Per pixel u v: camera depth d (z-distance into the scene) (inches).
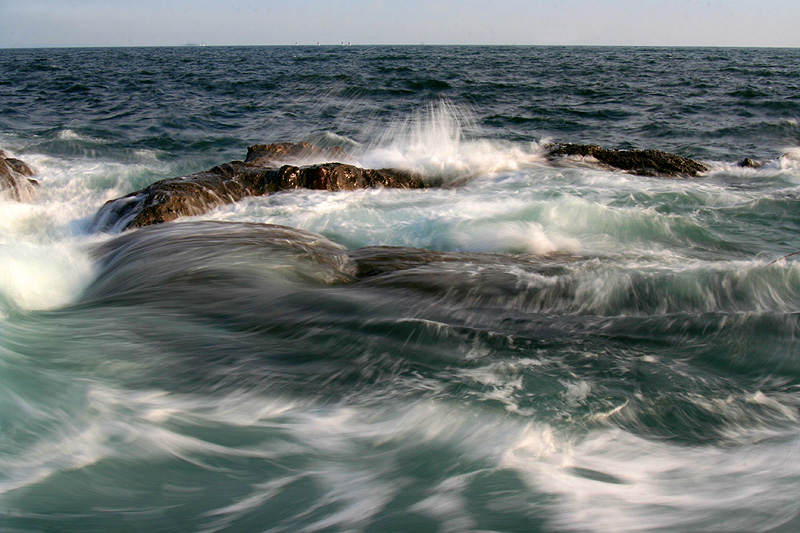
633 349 163.2
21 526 95.7
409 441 121.4
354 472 112.0
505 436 122.0
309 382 144.6
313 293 197.5
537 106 951.6
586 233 284.4
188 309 186.1
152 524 98.4
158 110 900.6
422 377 147.1
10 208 347.9
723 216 326.6
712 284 199.5
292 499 104.7
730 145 619.5
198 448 118.6
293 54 4065.0
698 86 1262.3
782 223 314.0
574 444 120.1
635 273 205.3
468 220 293.0
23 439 116.6
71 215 358.0
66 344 159.2
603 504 100.6
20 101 1001.5
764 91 1108.5
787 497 101.0
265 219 313.9
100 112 874.8
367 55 3558.1
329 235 292.2
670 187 392.5
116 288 211.5
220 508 102.6
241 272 214.7
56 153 554.9
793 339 163.9
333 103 1016.9
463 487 106.1
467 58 3041.3
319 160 441.1
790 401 138.9
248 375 147.1
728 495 102.7
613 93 1134.4
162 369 148.9
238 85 1342.3
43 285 204.8
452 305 192.1
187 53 4877.0
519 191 376.8
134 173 467.8
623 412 132.2
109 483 107.3
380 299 192.9
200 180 346.3
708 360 156.9
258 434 124.0
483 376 147.3
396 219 318.0
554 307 192.7
